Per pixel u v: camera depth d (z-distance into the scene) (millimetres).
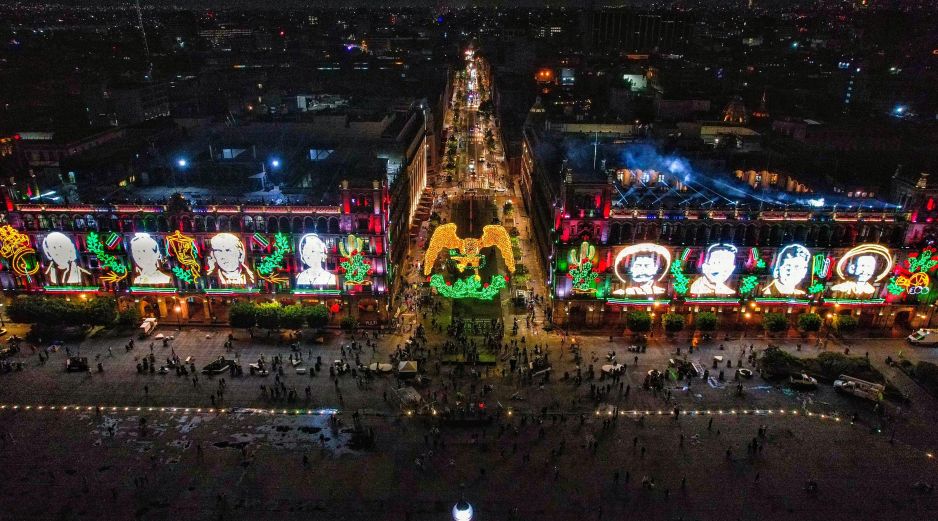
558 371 109812
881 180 142000
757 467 88062
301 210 116812
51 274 121875
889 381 106688
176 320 124562
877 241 118438
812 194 134000
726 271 119312
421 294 136000
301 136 181750
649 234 118688
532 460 89062
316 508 80500
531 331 122875
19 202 117688
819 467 88188
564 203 116812
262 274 120688
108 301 118312
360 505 81000
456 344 117188
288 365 110562
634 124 194750
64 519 78250
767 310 123750
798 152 165000
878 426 96375
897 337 121250
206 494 82438
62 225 119125
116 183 139125
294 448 90812
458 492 83250
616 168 151375
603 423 96438
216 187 136750
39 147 172000
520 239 168625
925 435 94688
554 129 193125
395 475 86125
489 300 134250
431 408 99062
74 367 107812
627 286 122500
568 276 121125
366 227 118062
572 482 85125
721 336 121062
